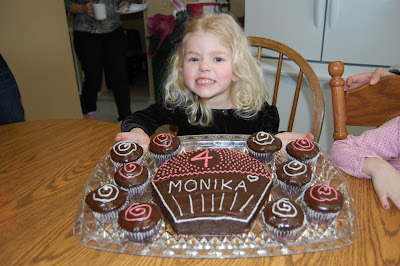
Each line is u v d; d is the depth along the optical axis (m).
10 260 0.63
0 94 1.67
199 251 0.64
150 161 1.04
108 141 1.15
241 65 1.24
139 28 4.88
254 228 0.72
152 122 1.31
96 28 2.85
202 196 0.81
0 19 2.49
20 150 1.10
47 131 1.25
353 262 0.61
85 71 3.02
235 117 1.34
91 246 0.66
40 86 2.81
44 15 2.70
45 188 0.88
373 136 1.00
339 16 1.81
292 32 1.98
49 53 2.80
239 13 2.54
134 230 0.66
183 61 1.24
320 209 0.71
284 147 1.06
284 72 1.92
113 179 0.89
